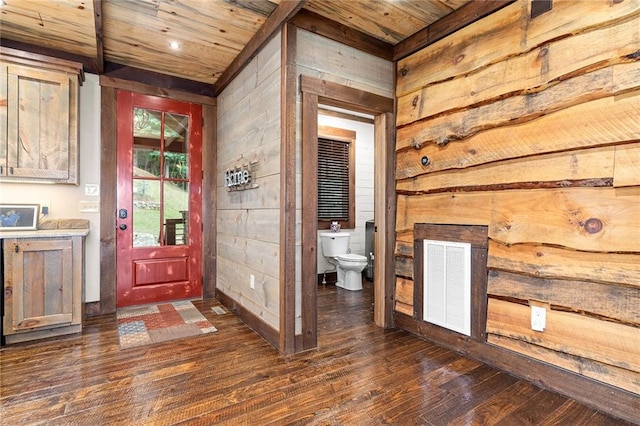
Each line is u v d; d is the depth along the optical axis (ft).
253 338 8.77
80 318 8.83
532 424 5.27
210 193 12.85
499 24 7.16
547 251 6.35
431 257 8.61
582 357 5.83
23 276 8.13
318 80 8.16
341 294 13.46
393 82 9.70
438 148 8.46
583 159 5.85
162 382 6.49
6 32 8.79
